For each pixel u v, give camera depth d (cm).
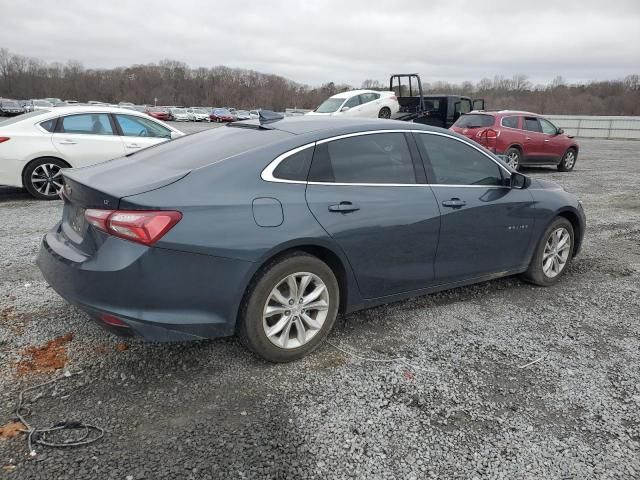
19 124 756
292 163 315
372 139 354
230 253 281
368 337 358
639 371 326
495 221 410
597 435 262
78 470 222
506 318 400
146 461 229
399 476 228
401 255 356
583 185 1120
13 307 379
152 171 305
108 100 10469
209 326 286
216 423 258
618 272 525
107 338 338
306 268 312
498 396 293
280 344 312
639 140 3209
